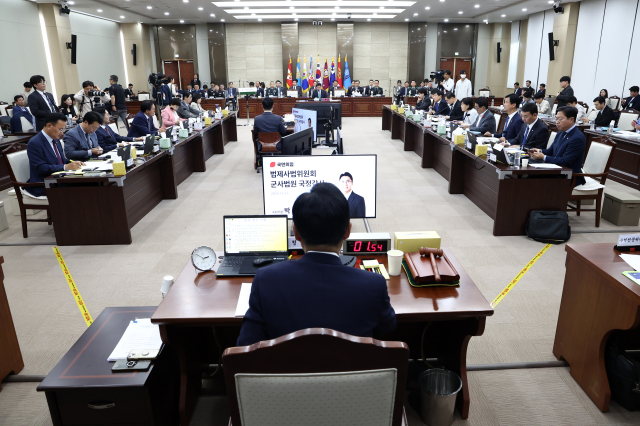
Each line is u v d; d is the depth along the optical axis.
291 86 17.41
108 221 4.10
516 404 2.11
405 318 1.71
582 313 2.20
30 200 4.29
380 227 4.48
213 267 2.14
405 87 15.35
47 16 12.29
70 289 3.30
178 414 2.03
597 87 12.42
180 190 6.07
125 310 2.21
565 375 2.32
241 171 7.21
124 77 17.30
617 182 6.30
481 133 6.25
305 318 1.16
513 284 3.29
